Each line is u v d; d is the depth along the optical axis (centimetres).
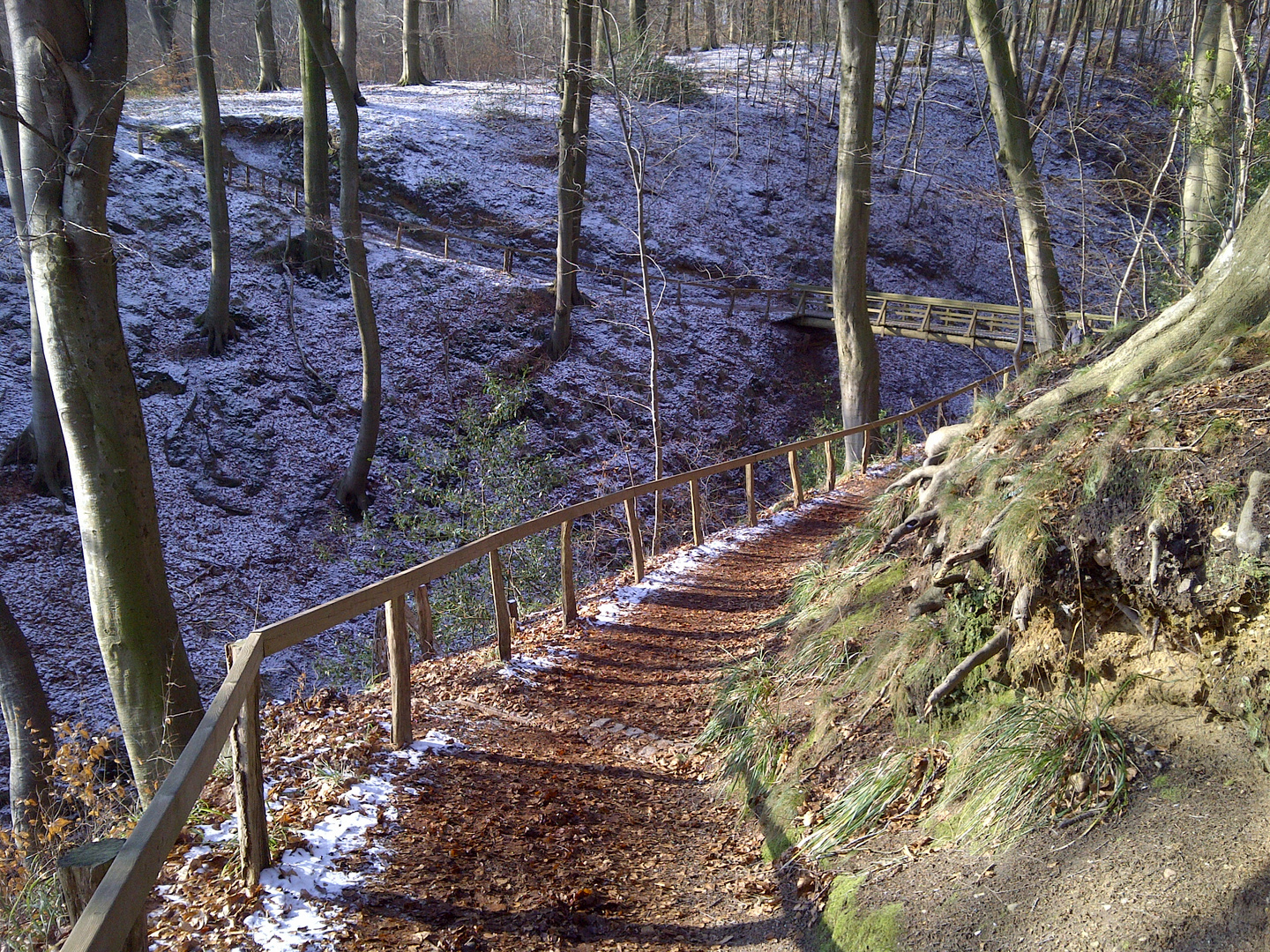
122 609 837
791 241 3678
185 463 2077
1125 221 2094
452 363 2602
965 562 507
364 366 2108
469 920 399
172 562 1869
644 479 2462
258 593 1884
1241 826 341
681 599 1010
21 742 1072
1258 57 1230
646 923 420
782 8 4909
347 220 2038
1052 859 369
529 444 2447
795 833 481
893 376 3169
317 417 2328
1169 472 439
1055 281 1664
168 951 350
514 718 664
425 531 1549
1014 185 1677
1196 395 495
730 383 2912
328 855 427
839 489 1692
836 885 414
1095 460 474
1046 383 889
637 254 3325
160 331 2308
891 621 591
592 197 3478
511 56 4381
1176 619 411
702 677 766
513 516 1522
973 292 3744
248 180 2894
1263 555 381
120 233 2484
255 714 402
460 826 480
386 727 597
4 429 1930
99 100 814
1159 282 1680
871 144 1839
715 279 3350
